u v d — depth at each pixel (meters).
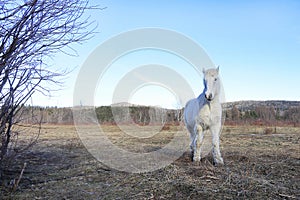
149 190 3.68
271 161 5.56
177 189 3.63
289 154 6.49
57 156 6.46
